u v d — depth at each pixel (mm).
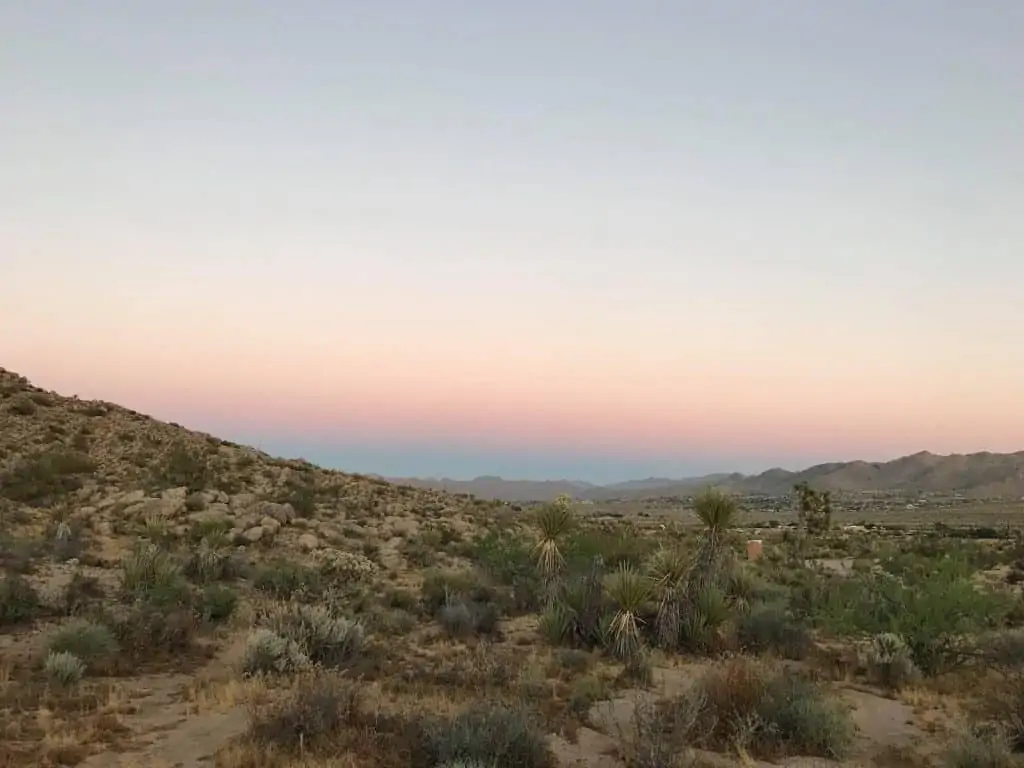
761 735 12844
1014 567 43344
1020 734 13328
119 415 45719
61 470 35031
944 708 16141
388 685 15109
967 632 20203
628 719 13953
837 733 12914
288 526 33938
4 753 10539
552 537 24422
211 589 21172
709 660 19500
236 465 41938
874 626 21422
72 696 13516
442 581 26672
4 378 46531
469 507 47844
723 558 23047
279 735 11383
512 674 16547
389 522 38250
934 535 69062
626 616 19375
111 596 21219
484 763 10375
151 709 13359
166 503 32188
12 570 22734
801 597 25953
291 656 15750
